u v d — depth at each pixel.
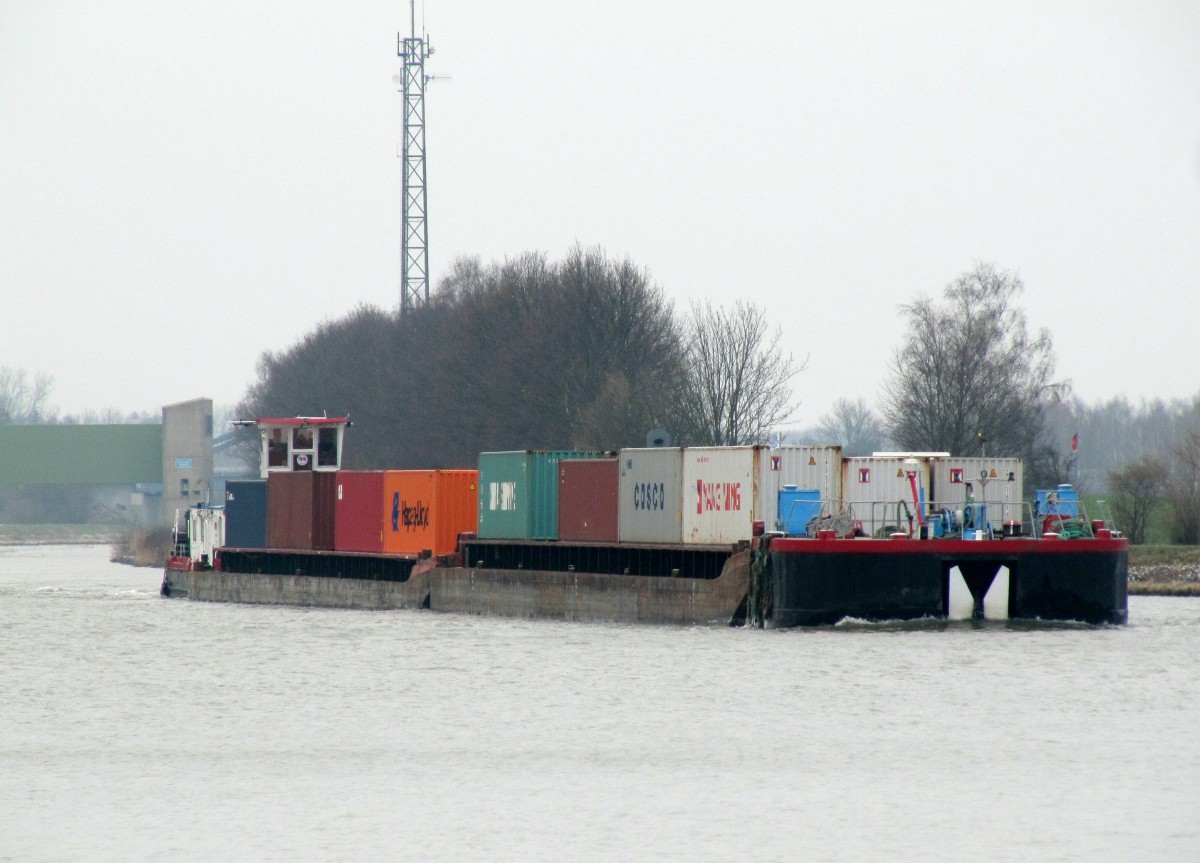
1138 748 130.25
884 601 190.62
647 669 170.88
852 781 119.81
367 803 114.44
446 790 118.06
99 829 108.38
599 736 136.75
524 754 130.12
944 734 135.88
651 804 113.44
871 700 150.75
